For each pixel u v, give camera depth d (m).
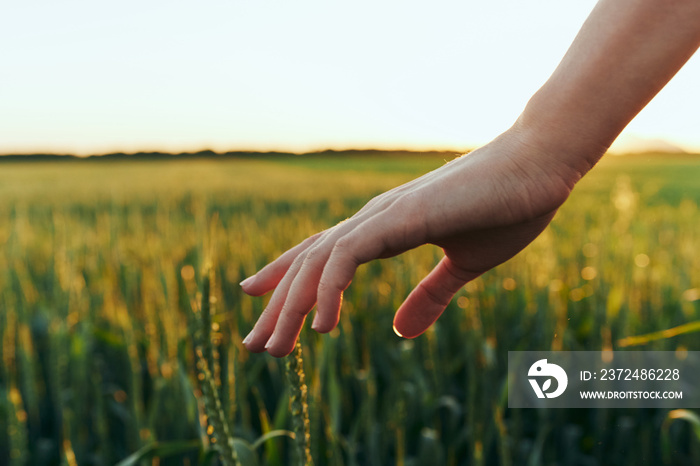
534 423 2.73
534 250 4.36
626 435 2.45
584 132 0.57
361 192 19.98
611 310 2.95
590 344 2.82
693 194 21.81
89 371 2.63
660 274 3.89
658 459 2.41
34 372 2.62
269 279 0.66
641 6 0.55
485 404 2.25
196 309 0.58
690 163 52.22
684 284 3.61
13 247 4.86
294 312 0.58
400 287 3.45
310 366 1.26
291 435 1.16
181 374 1.67
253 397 2.58
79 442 2.31
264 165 51.38
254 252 5.12
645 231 6.54
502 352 2.87
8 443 2.23
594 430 2.60
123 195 18.36
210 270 0.59
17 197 17.36
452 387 2.91
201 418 1.36
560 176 0.57
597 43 0.57
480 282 3.24
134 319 2.91
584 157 0.58
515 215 0.58
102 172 37.66
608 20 0.57
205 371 0.57
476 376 2.09
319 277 0.59
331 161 59.25
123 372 2.75
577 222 8.45
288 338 0.58
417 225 0.57
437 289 0.75
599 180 29.25
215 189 21.14
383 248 0.57
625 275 3.36
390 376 2.68
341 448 1.71
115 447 2.51
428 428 2.35
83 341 2.41
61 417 2.43
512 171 0.58
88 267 4.52
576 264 4.35
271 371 2.69
